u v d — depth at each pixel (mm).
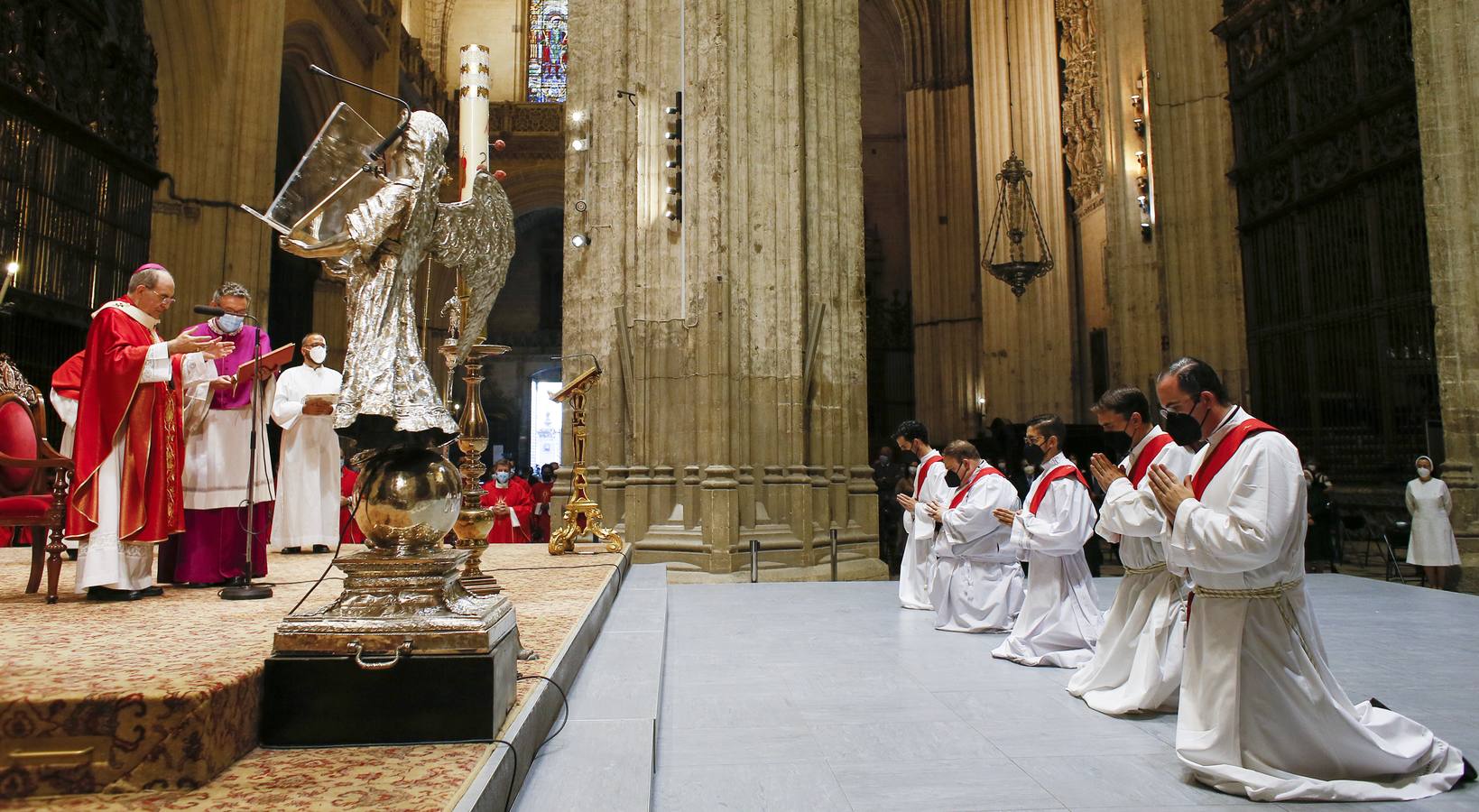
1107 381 18047
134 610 3461
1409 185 11820
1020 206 18156
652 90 9008
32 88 11117
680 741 3463
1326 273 13156
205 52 14172
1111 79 16031
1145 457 4191
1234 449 2916
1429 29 10844
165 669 2166
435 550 2596
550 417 34625
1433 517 10039
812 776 3066
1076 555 5059
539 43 29672
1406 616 6738
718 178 8555
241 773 1994
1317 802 2814
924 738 3508
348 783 1923
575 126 9469
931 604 6145
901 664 4859
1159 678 3779
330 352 21609
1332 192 12977
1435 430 11438
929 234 25906
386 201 2686
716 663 4859
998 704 4031
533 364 34531
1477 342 10352
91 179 12188
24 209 10922
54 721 1870
